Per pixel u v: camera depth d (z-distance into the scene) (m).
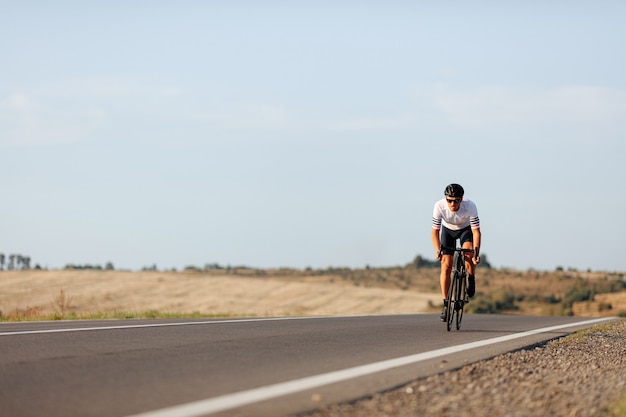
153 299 75.31
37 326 17.03
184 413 7.98
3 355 11.55
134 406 8.25
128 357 11.65
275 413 8.27
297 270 139.25
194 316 26.38
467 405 9.16
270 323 19.23
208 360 11.62
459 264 18.19
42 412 7.93
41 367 10.49
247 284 87.25
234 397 8.88
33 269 95.31
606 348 16.45
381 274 132.50
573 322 24.83
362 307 72.81
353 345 14.27
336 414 8.42
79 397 8.63
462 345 14.82
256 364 11.41
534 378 11.40
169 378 9.95
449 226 18.20
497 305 73.69
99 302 72.50
